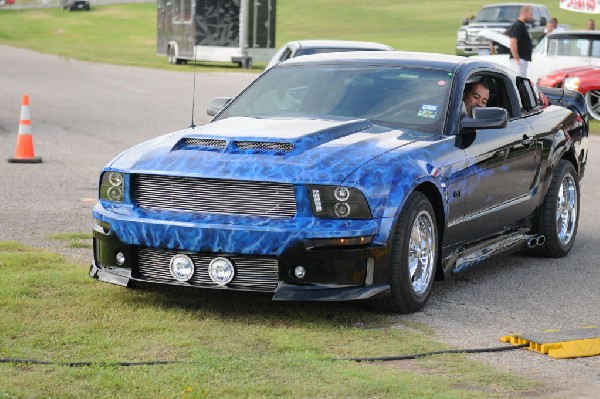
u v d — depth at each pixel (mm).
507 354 7496
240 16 43688
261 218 8016
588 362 7359
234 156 8273
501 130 10039
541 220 11078
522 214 10555
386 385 6484
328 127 8773
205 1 44594
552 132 11070
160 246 8172
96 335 7488
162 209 8312
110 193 8570
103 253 8547
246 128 8836
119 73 41250
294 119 9250
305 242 7887
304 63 10312
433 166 8648
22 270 9539
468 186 9258
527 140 10430
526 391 6578
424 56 10227
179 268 8141
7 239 11227
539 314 8773
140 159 8539
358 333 7852
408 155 8500
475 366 7113
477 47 44406
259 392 6281
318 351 7328
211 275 8070
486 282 10016
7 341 7270
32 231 11719
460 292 9531
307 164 8094
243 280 8062
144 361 6875
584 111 12625
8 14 98750
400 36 71250
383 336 7801
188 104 29719
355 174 8062
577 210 11648
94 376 6496
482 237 9875
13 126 23859
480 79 10289
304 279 7949
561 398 6434
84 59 49750
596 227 13227
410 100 9469
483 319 8523
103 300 8508
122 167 8516
